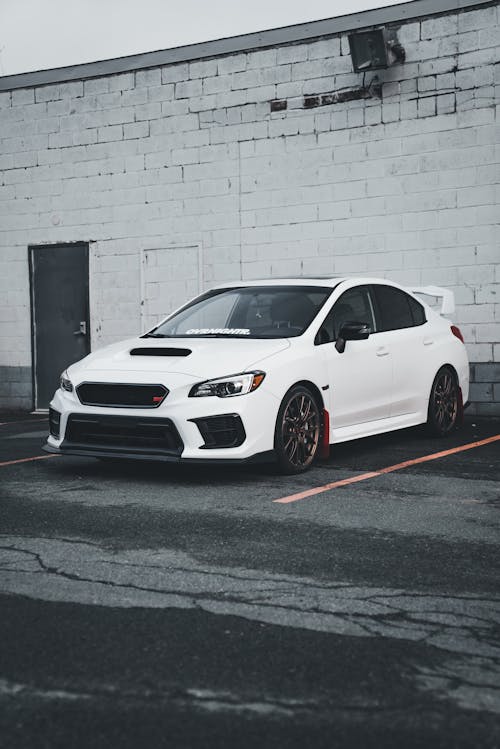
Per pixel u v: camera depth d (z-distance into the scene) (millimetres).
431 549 4668
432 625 3525
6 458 7973
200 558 4457
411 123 11406
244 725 2666
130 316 13344
